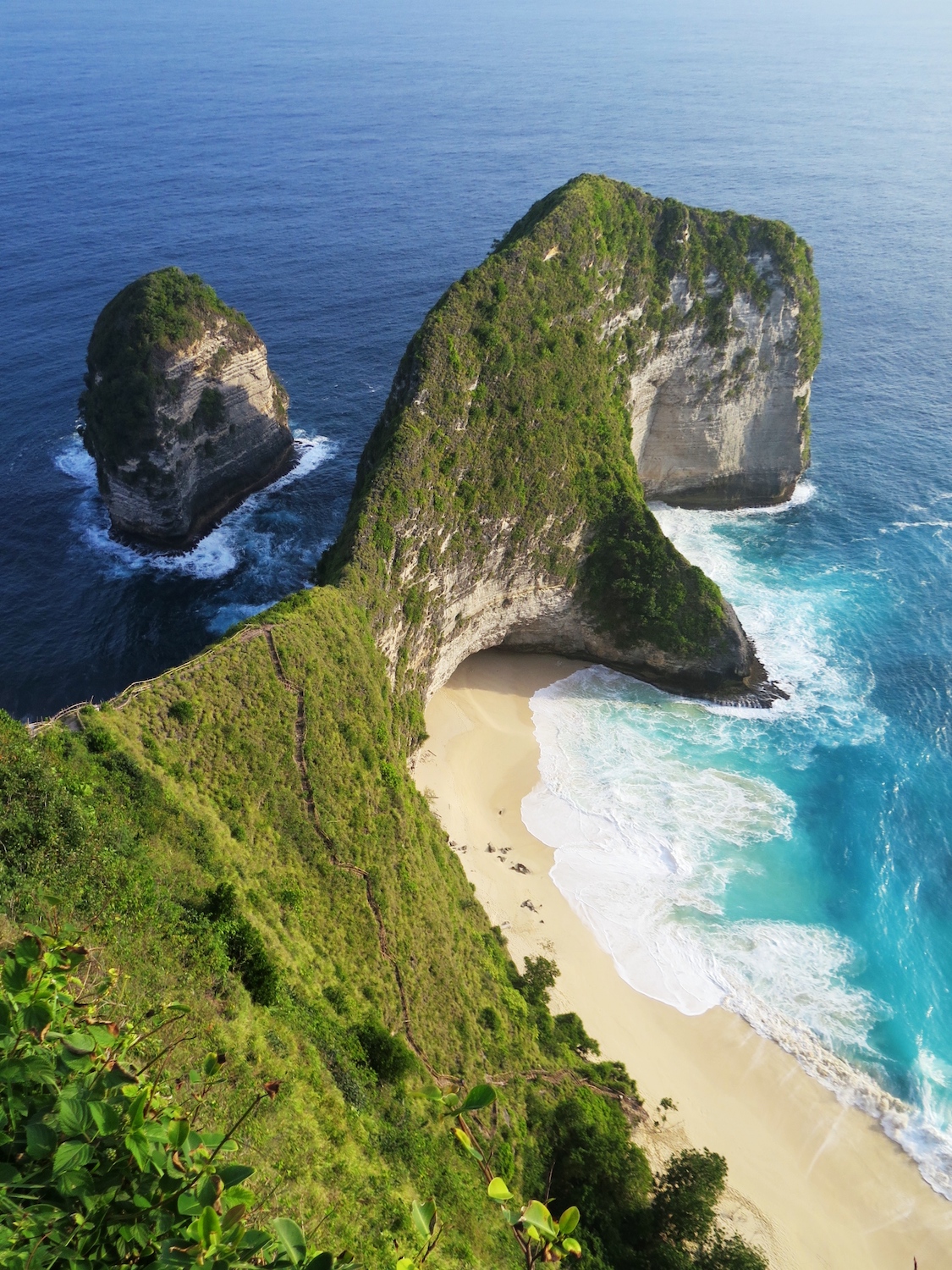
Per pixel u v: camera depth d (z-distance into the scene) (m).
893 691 79.12
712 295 93.50
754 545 98.88
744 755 73.00
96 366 91.69
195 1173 9.51
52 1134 9.22
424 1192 31.41
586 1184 41.38
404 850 50.75
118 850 31.66
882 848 64.88
